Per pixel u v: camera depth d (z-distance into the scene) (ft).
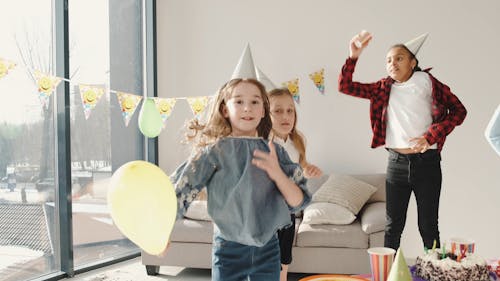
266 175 4.92
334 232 9.50
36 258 9.78
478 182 11.67
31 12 9.60
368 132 12.23
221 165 4.94
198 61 13.00
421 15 11.89
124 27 12.23
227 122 5.24
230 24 12.85
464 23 11.68
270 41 12.67
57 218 10.27
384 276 5.49
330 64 12.37
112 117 11.82
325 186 10.75
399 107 8.09
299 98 12.54
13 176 9.32
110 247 11.68
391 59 8.11
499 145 5.11
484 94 11.62
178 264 10.02
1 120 9.08
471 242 6.27
